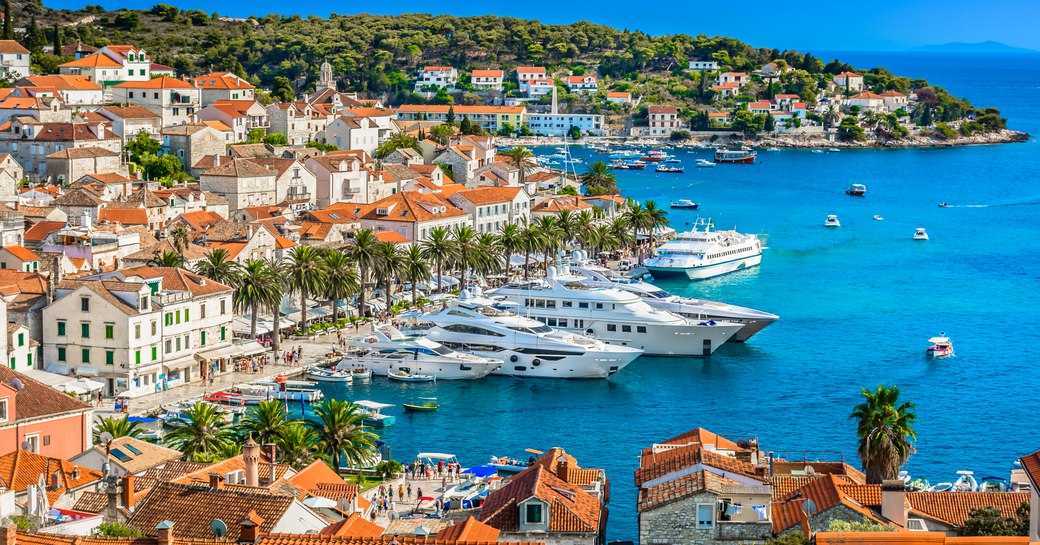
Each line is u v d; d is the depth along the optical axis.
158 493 100.06
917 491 117.44
